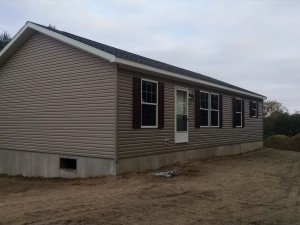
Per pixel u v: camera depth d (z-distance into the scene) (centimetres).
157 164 1256
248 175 1121
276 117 3578
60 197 814
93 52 1095
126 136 1104
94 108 1123
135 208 671
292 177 1113
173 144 1356
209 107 1655
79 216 618
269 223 603
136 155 1148
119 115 1077
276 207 712
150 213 639
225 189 875
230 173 1155
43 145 1282
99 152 1105
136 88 1146
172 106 1352
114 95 1068
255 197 798
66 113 1206
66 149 1205
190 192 822
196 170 1176
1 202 813
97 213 636
